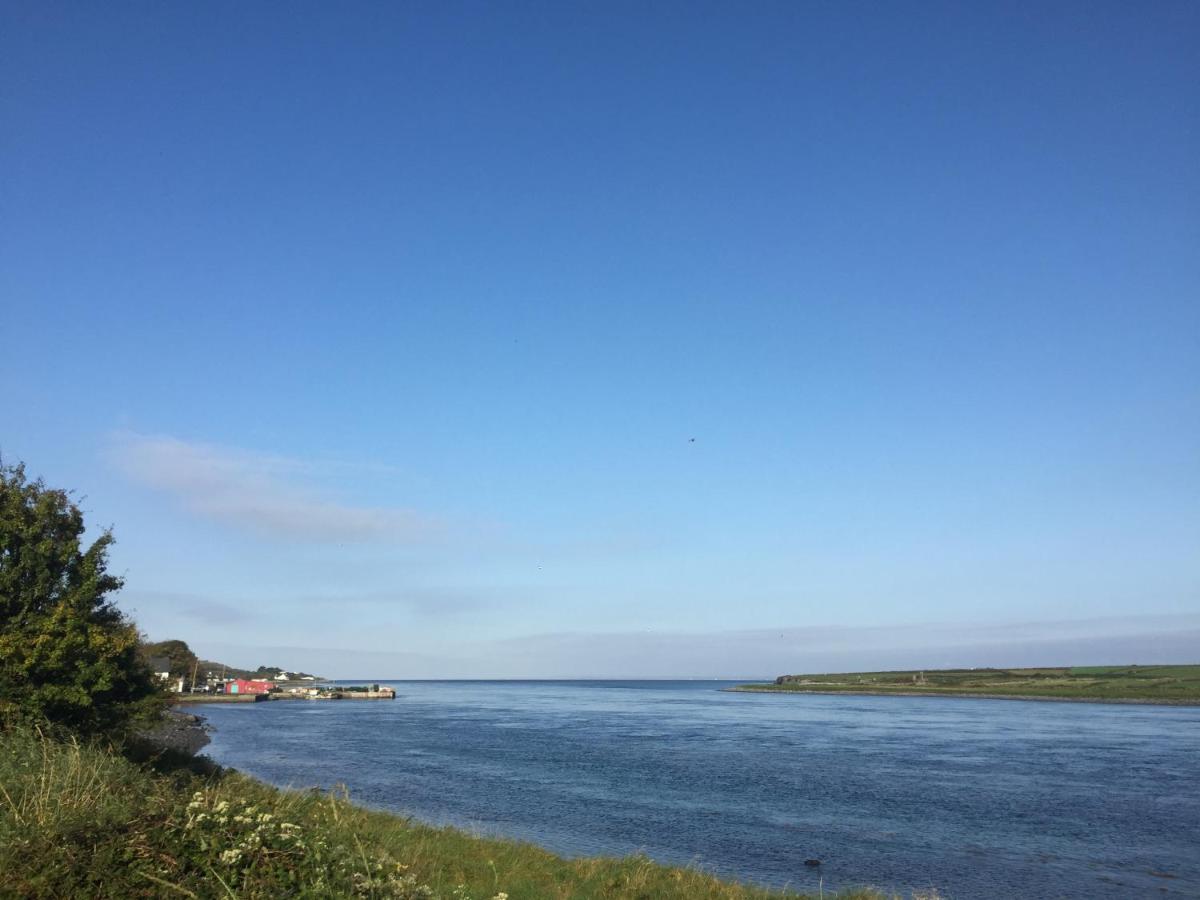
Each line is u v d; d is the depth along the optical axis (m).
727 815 33.62
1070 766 50.91
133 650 24.95
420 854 16.84
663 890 17.41
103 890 7.71
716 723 92.75
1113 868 25.80
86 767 12.04
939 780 44.47
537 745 64.06
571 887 16.75
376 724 90.25
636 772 47.19
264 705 143.38
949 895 22.52
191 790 14.08
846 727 85.25
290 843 9.30
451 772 46.22
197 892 7.93
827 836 29.80
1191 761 53.25
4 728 18.92
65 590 22.62
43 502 22.64
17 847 8.22
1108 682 179.62
